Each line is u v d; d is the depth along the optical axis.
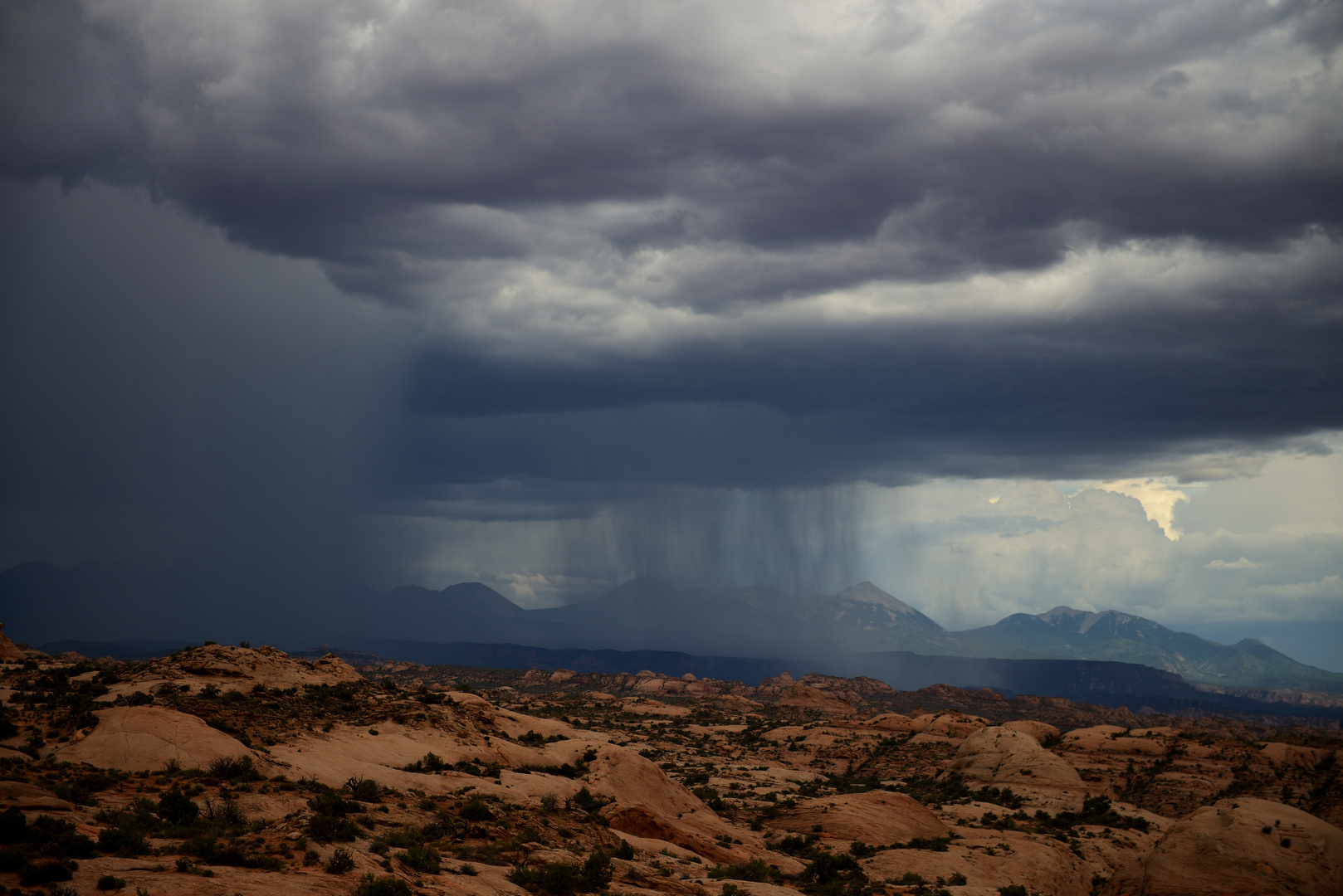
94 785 51.03
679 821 88.94
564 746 100.25
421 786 67.56
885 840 98.88
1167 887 69.00
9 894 29.31
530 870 45.12
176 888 31.94
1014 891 79.88
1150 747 169.88
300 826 42.69
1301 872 68.56
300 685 93.00
